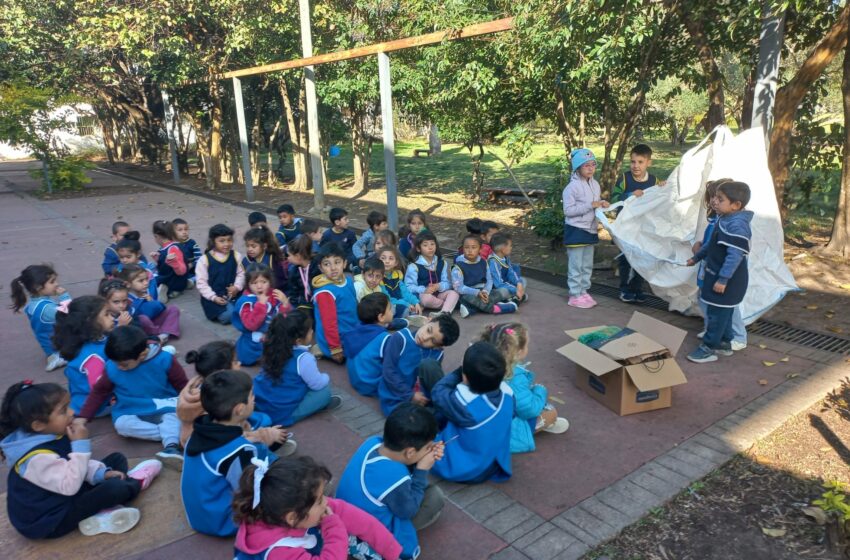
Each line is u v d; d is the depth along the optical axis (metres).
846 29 6.59
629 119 8.74
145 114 24.38
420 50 11.52
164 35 15.34
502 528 2.96
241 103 14.79
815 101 8.04
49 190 17.77
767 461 3.49
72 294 7.23
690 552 2.81
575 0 6.27
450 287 6.20
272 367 3.91
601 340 4.33
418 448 2.62
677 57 8.64
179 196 17.19
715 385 4.42
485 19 8.67
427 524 2.91
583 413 4.07
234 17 14.48
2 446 2.86
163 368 3.89
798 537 2.89
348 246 7.59
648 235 5.79
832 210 10.01
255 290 4.96
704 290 4.66
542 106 9.83
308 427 4.01
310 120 12.89
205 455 2.84
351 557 2.66
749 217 4.45
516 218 11.66
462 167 21.94
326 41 14.88
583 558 2.78
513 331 3.54
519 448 3.54
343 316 5.12
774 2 5.46
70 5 15.02
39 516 2.85
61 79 17.30
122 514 3.04
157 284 6.98
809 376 4.50
